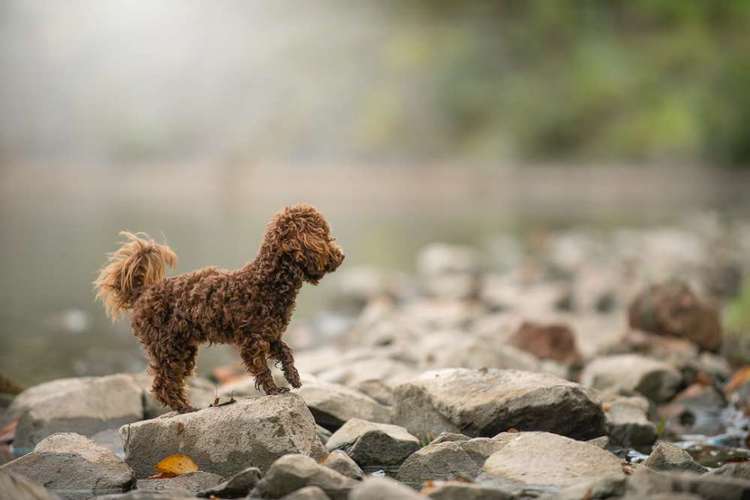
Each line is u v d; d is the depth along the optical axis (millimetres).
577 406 5922
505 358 7922
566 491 4582
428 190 41531
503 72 48281
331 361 8148
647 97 44750
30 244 21438
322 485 4652
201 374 8836
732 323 10766
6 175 44188
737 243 20109
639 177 42188
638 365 7785
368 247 21703
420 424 6223
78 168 46719
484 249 21094
